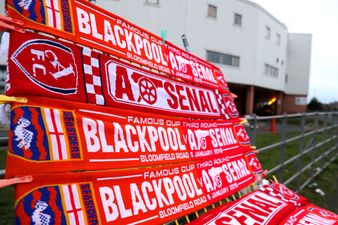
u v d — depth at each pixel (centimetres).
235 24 2047
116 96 179
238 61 2103
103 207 152
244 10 2092
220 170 259
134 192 172
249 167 313
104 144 163
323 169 751
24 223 122
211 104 286
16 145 125
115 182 163
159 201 185
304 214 266
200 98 270
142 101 199
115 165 165
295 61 3300
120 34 196
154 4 1581
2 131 158
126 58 195
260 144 909
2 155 396
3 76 373
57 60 148
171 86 233
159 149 200
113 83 179
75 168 145
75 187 143
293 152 876
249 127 390
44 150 134
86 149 153
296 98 3322
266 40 2384
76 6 166
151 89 210
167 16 1644
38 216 126
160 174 195
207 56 1902
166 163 202
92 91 165
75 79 156
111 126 170
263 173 335
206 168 242
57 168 137
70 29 159
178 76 249
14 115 127
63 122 145
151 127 200
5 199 357
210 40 1898
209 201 226
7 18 128
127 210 164
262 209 253
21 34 134
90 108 161
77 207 141
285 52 2891
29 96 135
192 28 1780
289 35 3278
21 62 133
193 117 250
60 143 141
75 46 160
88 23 172
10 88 127
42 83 140
